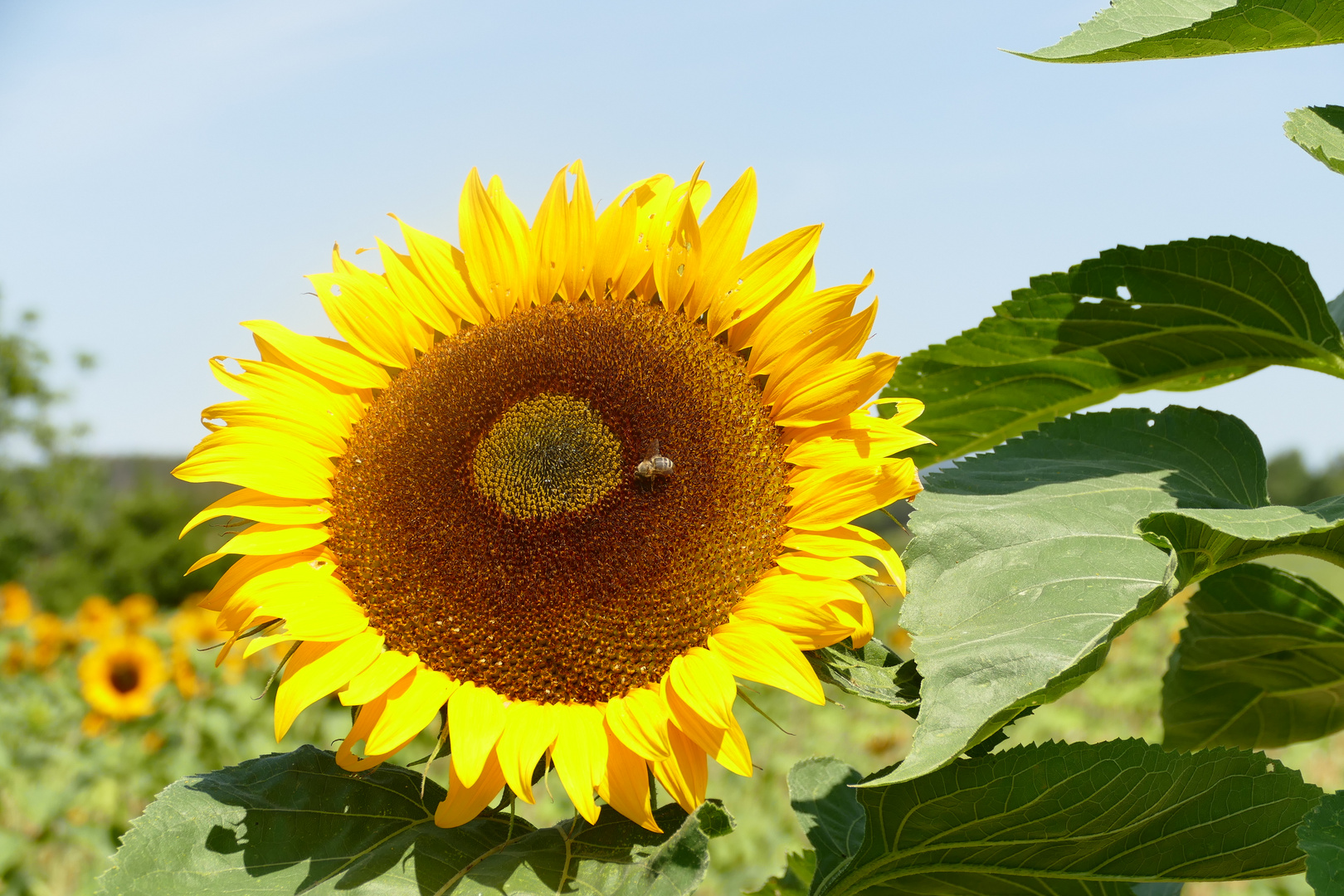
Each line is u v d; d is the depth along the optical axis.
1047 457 1.30
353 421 1.31
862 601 1.23
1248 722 1.43
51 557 16.25
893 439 1.27
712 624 1.25
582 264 1.33
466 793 1.22
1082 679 1.18
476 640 1.25
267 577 1.25
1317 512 1.22
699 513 1.26
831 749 3.94
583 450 1.27
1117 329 1.33
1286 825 1.21
